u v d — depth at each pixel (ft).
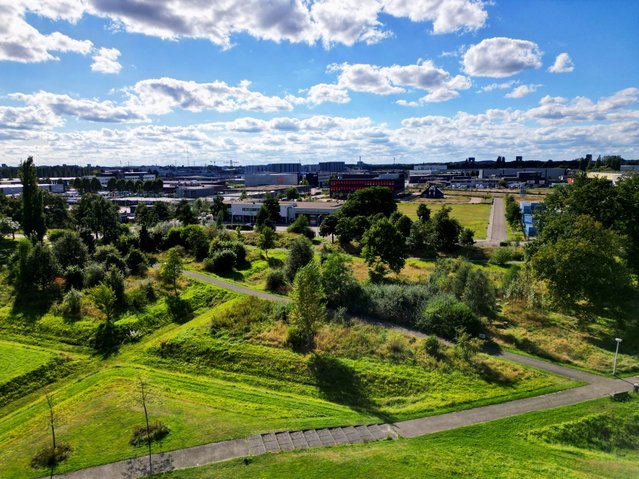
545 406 112.68
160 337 158.61
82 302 175.42
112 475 83.66
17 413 112.98
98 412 105.50
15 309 172.55
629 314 175.63
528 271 203.72
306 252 223.30
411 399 118.42
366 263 262.88
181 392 117.19
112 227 332.39
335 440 98.07
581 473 86.17
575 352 143.95
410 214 478.59
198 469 84.74
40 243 199.11
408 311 173.99
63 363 138.00
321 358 137.08
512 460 89.66
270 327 159.63
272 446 94.27
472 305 174.09
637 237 190.49
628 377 128.77
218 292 201.26
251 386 125.39
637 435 103.40
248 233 369.50
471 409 111.96
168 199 604.49
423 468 85.15
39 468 85.71
